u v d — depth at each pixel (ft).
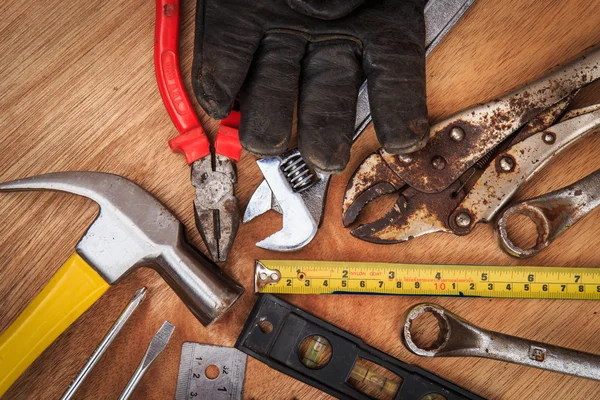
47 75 1.20
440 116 1.23
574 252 1.24
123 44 1.21
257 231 1.22
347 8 1.07
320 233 1.23
